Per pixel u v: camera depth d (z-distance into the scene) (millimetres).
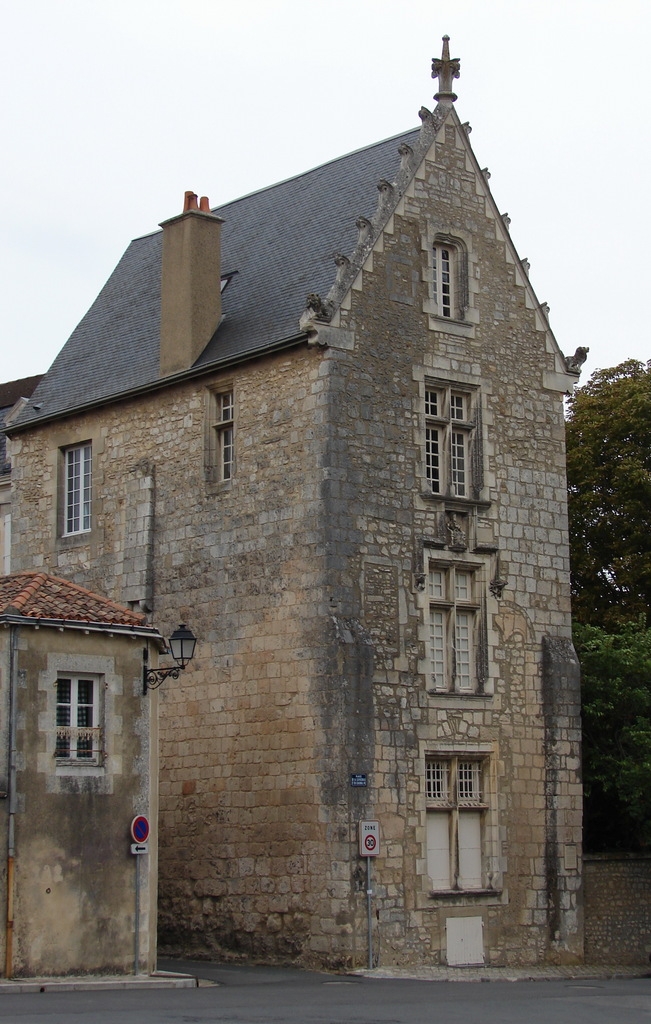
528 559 28219
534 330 29172
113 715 22703
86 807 22172
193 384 28141
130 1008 17531
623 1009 19203
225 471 27641
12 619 21688
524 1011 18469
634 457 36250
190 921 26453
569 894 27531
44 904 21453
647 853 29234
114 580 29000
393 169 28219
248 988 21406
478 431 27891
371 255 26641
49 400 31531
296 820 25000
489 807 26750
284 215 30219
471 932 25953
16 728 21562
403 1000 19719
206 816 26516
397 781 25344
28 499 31297
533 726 27656
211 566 27234
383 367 26484
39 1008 17344
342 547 25344
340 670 24781
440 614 26922
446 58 28609
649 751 29094
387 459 26266
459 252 28297
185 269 28562
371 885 24547
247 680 26203
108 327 32188
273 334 26797
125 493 29125
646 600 35688
